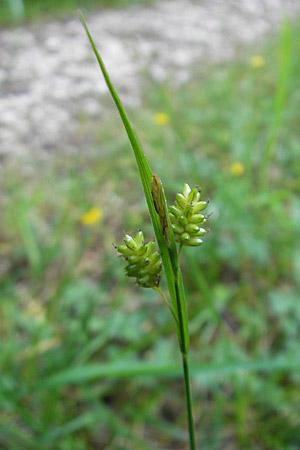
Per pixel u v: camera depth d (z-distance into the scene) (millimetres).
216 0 913
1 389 182
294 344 221
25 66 574
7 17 719
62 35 672
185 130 401
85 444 193
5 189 352
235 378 189
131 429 201
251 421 199
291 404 201
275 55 579
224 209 278
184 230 87
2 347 223
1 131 437
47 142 419
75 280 269
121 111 81
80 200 328
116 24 732
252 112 417
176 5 865
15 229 309
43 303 258
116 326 229
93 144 408
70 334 232
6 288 261
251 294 258
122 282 257
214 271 258
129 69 569
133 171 352
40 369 214
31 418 183
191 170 316
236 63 574
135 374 149
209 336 235
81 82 536
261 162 336
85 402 207
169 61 599
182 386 217
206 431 200
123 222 313
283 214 287
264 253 268
